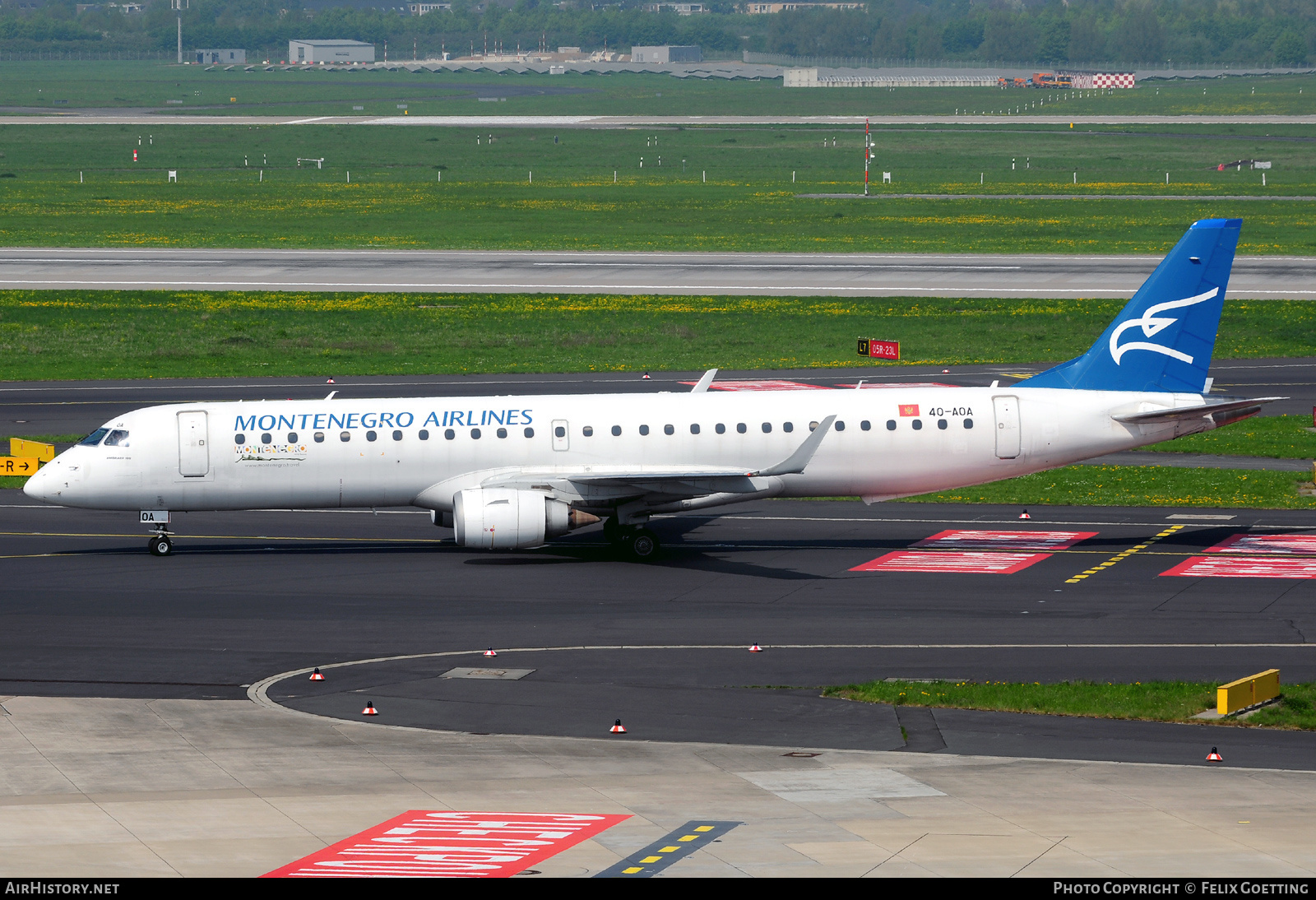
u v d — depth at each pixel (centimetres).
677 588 13650
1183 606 12750
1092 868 6975
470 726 9538
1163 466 19600
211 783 8338
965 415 15475
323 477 15025
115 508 14962
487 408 15262
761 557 15050
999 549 15312
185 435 14850
